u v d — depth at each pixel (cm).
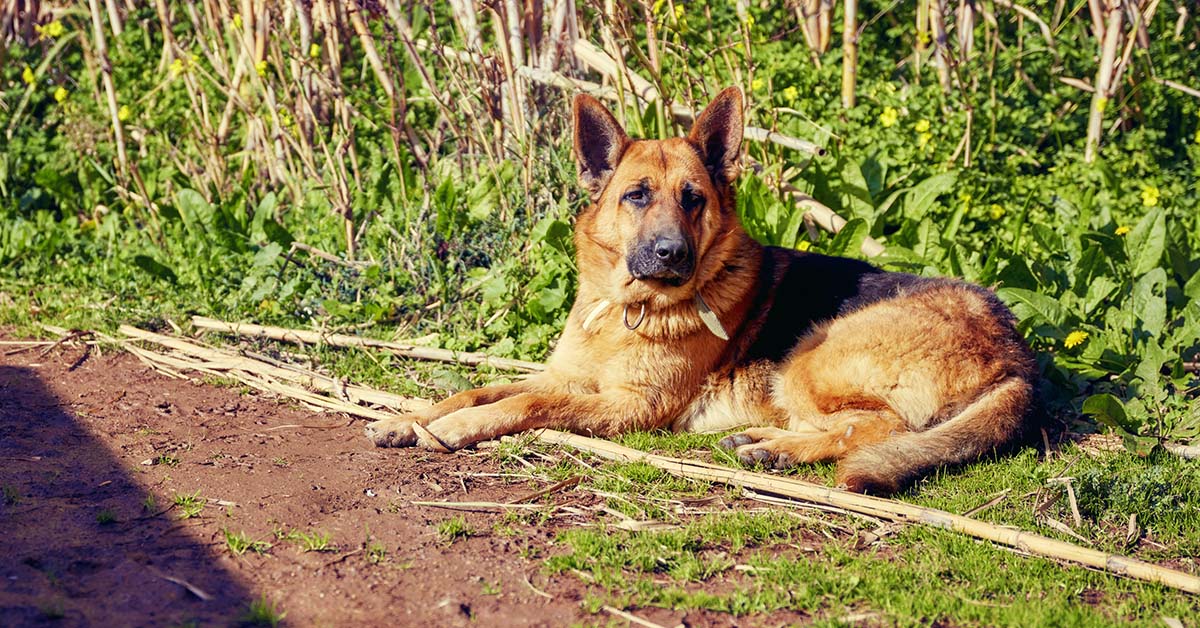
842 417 504
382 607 337
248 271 712
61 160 915
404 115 792
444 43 809
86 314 683
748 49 738
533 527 404
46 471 444
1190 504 428
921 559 380
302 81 805
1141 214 761
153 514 402
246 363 595
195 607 330
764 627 331
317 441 498
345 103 790
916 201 726
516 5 718
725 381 539
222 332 649
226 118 871
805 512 423
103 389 567
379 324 673
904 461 445
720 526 400
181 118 909
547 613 336
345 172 755
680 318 511
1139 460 477
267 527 394
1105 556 374
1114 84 806
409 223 708
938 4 848
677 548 385
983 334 495
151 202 806
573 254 634
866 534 402
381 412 532
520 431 500
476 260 709
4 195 872
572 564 368
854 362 502
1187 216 775
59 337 650
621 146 523
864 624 333
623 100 699
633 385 520
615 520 412
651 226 494
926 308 504
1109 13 800
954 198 766
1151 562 386
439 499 429
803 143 677
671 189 503
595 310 527
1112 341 574
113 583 343
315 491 432
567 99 719
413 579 357
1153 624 336
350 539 387
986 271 639
